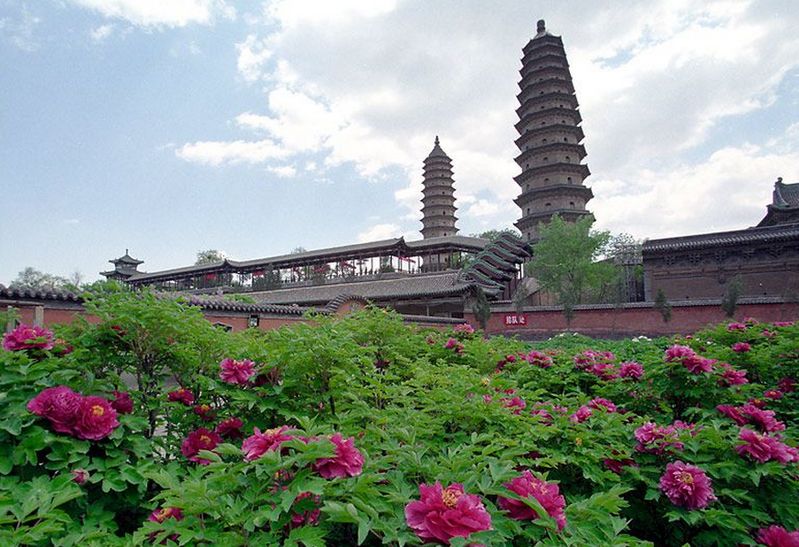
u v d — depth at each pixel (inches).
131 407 152.1
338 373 166.9
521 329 1435.8
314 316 272.1
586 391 291.1
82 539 111.9
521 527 105.6
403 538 86.4
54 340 169.6
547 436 162.4
